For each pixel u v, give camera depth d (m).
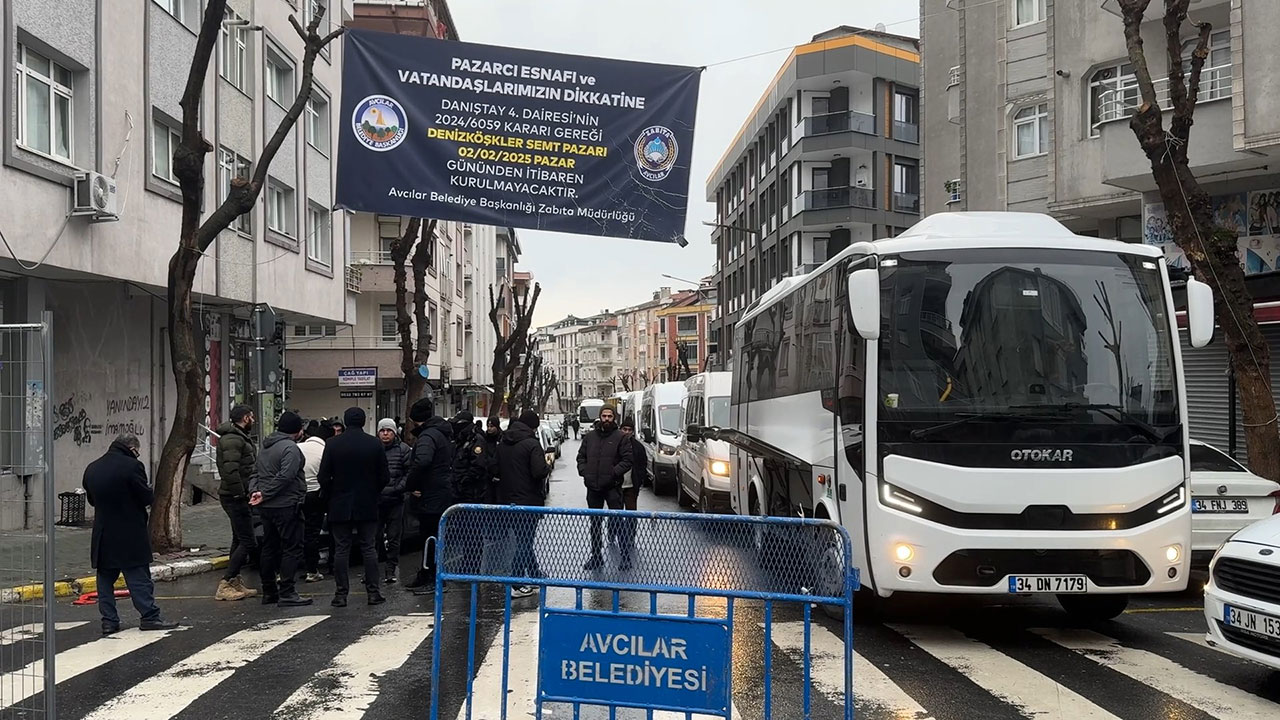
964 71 24.25
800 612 8.52
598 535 4.77
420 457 9.77
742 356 13.84
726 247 67.19
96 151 14.57
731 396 14.95
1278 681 6.21
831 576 4.57
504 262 86.69
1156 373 7.26
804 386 9.45
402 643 7.43
